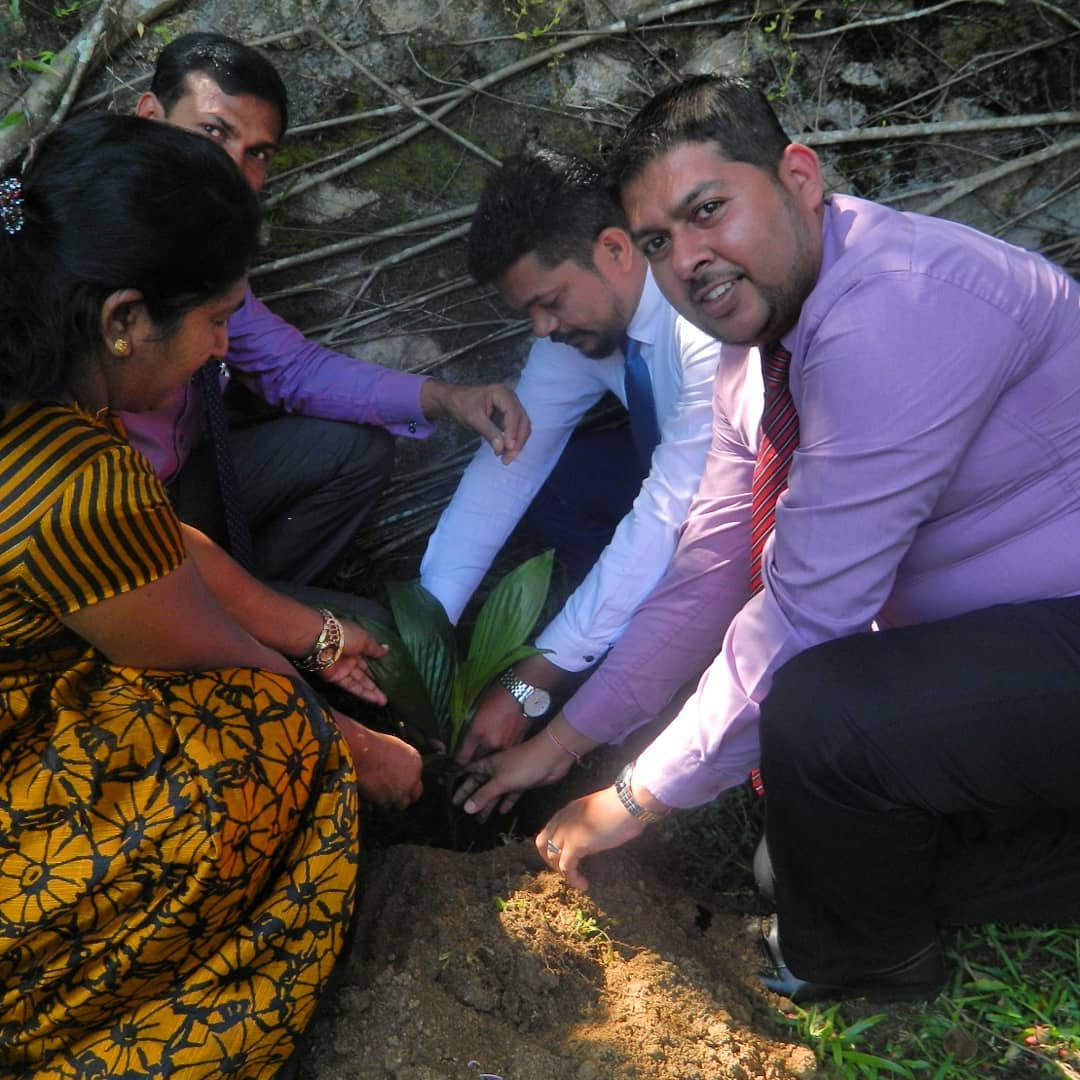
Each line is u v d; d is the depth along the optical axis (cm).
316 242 260
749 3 250
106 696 156
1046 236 275
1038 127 264
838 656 162
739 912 207
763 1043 178
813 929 179
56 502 134
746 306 158
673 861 217
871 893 171
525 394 247
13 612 141
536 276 216
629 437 274
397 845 206
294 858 162
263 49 244
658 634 204
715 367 211
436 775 223
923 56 257
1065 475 162
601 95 256
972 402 151
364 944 187
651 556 217
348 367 241
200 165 136
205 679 160
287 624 192
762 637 169
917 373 148
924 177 269
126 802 149
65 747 150
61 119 238
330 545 260
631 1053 169
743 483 198
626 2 248
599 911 195
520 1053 168
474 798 214
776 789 166
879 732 157
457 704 215
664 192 152
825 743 158
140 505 140
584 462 271
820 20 253
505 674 226
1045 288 156
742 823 224
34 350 130
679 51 254
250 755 156
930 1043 182
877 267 150
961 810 164
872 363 148
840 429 152
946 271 150
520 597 213
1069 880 185
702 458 213
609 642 224
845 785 160
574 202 212
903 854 167
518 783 213
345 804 165
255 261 258
